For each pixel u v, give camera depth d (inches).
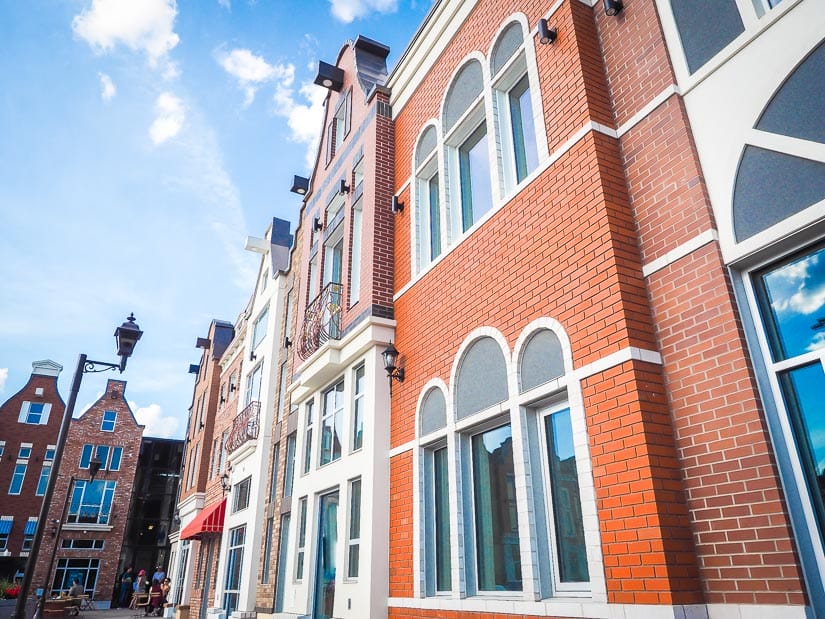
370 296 367.2
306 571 392.8
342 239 482.0
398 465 320.8
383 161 407.2
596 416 197.9
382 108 425.1
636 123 225.8
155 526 1579.7
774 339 173.5
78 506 1448.1
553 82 257.3
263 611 501.0
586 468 196.2
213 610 646.5
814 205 163.5
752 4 196.2
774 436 163.3
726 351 176.1
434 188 372.5
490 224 281.4
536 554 214.1
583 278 217.8
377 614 295.6
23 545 1375.5
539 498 224.2
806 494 155.0
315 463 416.8
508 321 254.5
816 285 167.2
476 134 332.2
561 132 246.2
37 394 1523.1
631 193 221.5
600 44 254.4
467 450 274.7
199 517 789.2
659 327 198.7
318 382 432.1
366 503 325.1
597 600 182.1
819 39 174.4
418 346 328.2
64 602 949.8
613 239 209.0
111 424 1555.1
